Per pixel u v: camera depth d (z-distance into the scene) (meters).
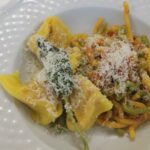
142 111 0.23
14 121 0.21
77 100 0.22
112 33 0.26
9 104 0.21
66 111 0.22
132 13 0.26
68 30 0.26
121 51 0.24
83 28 0.27
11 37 0.24
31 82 0.23
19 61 0.23
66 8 0.26
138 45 0.25
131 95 0.24
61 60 0.22
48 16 0.25
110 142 0.23
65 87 0.21
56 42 0.25
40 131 0.22
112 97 0.24
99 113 0.23
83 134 0.22
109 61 0.24
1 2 0.25
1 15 0.24
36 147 0.20
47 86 0.22
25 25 0.25
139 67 0.24
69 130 0.22
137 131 0.23
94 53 0.25
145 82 0.24
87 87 0.22
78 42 0.26
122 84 0.23
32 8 0.25
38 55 0.23
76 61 0.23
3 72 0.22
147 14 0.26
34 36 0.24
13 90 0.21
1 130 0.20
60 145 0.21
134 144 0.23
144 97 0.24
